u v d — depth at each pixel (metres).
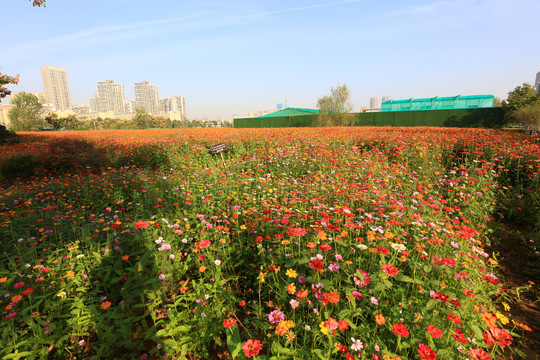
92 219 4.62
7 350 2.04
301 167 8.09
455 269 2.61
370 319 2.21
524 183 6.31
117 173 8.58
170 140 14.62
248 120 48.62
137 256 3.21
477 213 4.45
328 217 3.13
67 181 7.29
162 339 2.22
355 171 6.84
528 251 3.99
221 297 2.60
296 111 56.12
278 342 1.88
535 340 2.45
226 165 8.12
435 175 6.86
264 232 3.51
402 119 32.81
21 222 4.58
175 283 3.01
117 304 2.85
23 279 2.79
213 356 2.33
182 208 4.80
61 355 2.30
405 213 3.75
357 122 36.16
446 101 43.62
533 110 18.05
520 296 3.06
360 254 2.74
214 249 3.20
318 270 2.11
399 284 2.46
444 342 1.90
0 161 10.23
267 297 2.72
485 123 28.12
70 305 2.58
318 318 2.04
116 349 2.37
